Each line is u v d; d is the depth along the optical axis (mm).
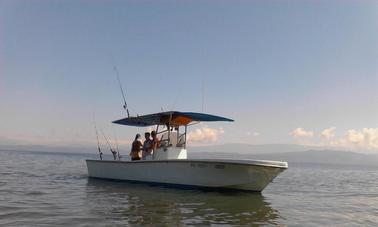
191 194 13320
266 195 15445
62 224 8062
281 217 10016
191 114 15000
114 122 18219
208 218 9328
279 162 13133
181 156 15562
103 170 17859
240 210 10695
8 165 31922
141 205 10898
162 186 14844
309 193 17859
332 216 10812
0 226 7703
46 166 33969
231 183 13445
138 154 16703
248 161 12703
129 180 16328
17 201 11242
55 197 12375
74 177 20594
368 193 19453
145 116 16266
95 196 12680
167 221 8734
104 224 8156
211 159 13164
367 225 9586
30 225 7875
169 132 15805
